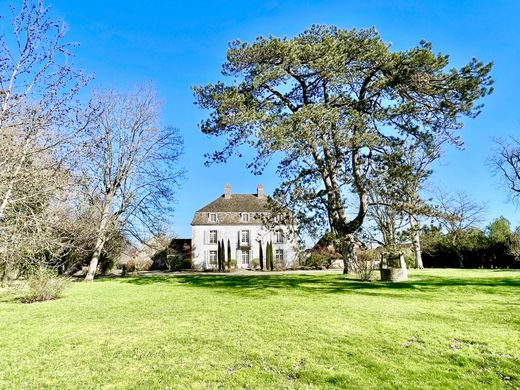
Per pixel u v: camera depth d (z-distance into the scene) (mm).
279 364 4996
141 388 4246
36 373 4762
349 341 6055
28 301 12000
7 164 7625
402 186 16375
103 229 21969
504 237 33125
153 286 17453
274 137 13906
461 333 6488
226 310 9328
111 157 23328
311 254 39312
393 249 18734
